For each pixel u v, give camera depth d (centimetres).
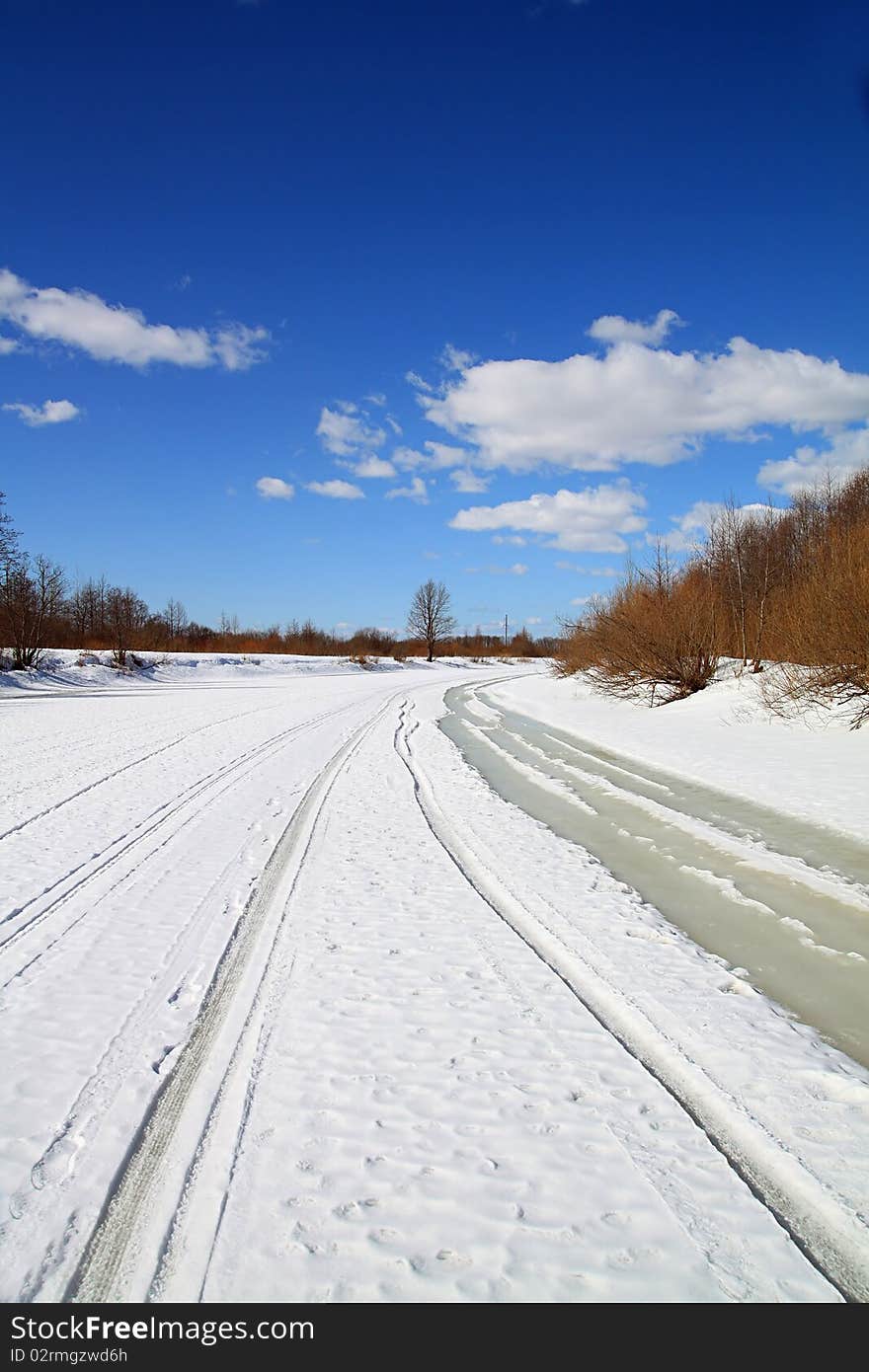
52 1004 437
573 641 3412
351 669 6144
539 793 1119
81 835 821
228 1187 284
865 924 586
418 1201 278
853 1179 293
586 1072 370
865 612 1581
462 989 464
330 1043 396
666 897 648
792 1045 400
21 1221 266
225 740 1680
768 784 1145
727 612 2652
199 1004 440
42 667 3844
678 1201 279
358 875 699
